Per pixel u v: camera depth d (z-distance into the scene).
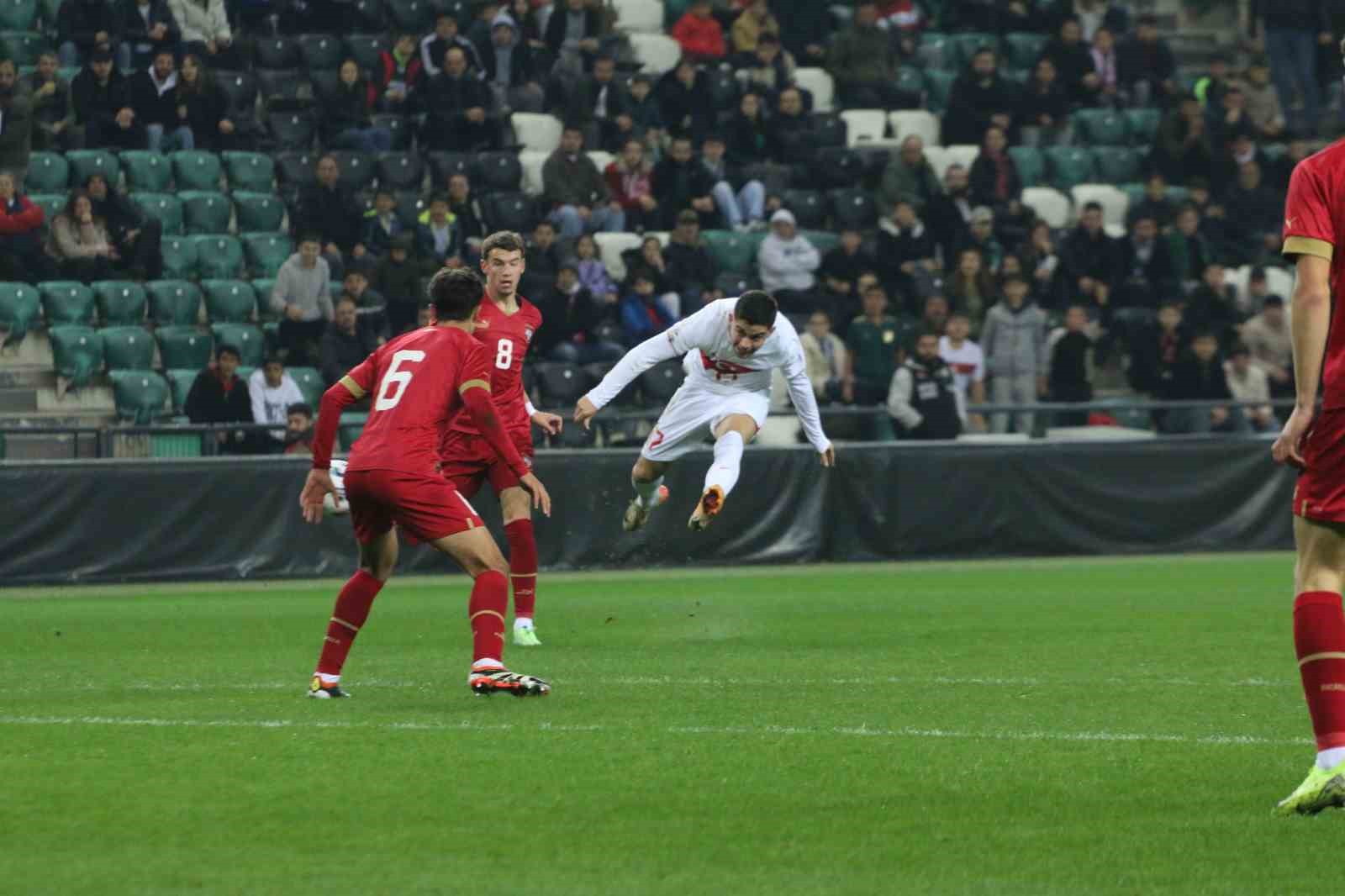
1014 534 67.31
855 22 93.94
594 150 86.31
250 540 60.69
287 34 86.75
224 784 21.14
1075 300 83.62
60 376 71.81
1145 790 20.97
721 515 64.69
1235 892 16.42
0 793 20.64
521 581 37.84
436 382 27.64
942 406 71.12
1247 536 69.19
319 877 16.88
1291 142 94.00
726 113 87.88
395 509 27.52
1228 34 108.44
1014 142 92.81
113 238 75.31
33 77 81.38
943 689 30.05
